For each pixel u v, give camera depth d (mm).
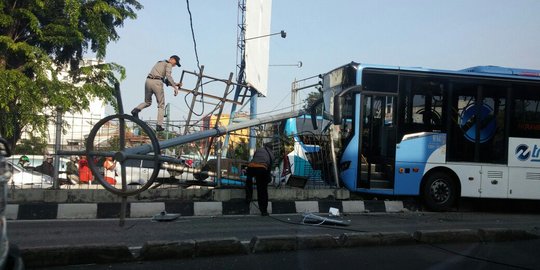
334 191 11273
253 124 11516
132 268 5484
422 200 11281
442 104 11211
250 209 10484
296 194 11094
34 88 14422
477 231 7434
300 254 6348
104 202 9719
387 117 11047
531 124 11492
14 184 10234
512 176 11320
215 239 6180
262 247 6363
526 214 11945
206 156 11367
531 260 6352
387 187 10953
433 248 6902
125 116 3637
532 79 11539
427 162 11047
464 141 11227
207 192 10688
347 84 11172
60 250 5426
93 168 3729
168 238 7305
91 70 16984
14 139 14391
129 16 18031
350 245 6785
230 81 13086
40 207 9172
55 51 17281
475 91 11352
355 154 10914
